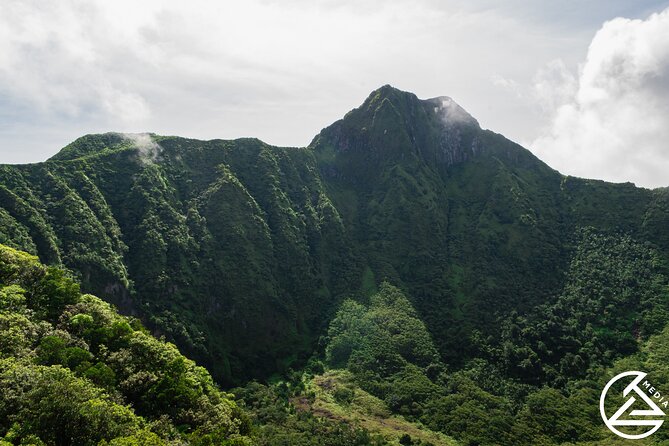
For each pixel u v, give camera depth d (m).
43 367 44.38
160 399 53.81
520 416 105.81
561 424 101.69
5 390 40.97
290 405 102.88
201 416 54.53
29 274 64.81
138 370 56.56
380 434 91.69
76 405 40.72
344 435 87.06
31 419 39.31
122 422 43.41
